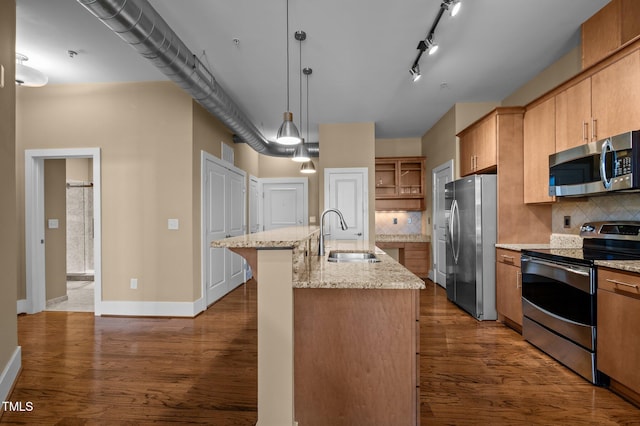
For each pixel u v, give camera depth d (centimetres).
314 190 645
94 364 241
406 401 162
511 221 331
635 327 177
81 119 367
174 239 361
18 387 209
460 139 429
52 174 412
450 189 409
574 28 266
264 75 346
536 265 263
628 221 244
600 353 202
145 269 362
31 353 261
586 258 218
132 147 365
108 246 365
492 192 339
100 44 284
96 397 197
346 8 239
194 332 310
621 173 207
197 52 299
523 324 284
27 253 367
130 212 364
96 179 365
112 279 365
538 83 350
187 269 360
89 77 352
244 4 232
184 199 361
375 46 291
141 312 361
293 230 252
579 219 292
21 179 370
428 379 218
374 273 175
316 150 574
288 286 156
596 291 206
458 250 383
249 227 584
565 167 262
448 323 332
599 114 230
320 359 163
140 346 276
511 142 331
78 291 485
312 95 403
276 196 650
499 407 186
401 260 585
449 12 229
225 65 324
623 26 225
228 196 471
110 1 182
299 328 163
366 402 162
